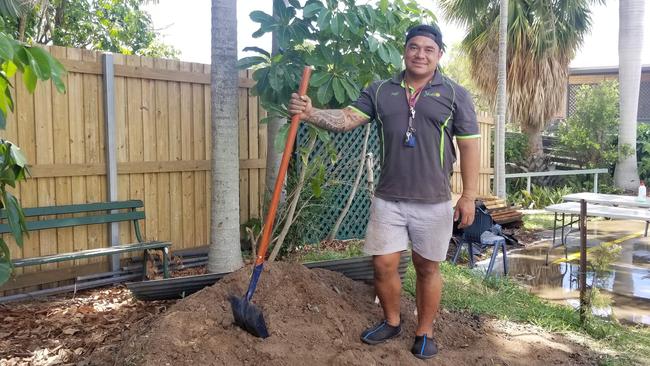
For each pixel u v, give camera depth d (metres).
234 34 4.89
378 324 3.60
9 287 4.82
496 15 12.53
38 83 4.93
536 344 3.93
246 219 6.55
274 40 5.56
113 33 13.35
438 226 3.28
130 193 5.60
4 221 4.85
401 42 5.10
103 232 5.46
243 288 3.65
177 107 5.92
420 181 3.23
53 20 12.63
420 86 3.22
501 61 10.52
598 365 3.72
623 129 13.39
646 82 18.89
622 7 13.21
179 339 3.11
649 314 5.02
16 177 3.70
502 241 5.99
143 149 5.67
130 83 5.53
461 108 3.20
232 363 3.03
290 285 3.76
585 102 13.73
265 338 3.21
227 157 4.93
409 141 3.18
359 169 6.64
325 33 4.82
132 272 5.53
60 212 5.02
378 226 3.35
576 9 12.49
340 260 4.34
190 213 6.11
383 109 3.24
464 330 4.00
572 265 6.79
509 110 12.86
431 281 3.39
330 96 4.65
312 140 5.06
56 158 5.09
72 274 5.20
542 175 12.09
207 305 3.46
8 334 3.88
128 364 3.01
